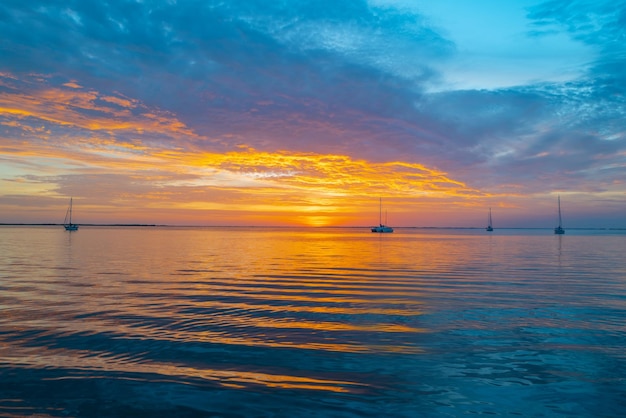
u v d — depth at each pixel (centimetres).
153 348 971
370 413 659
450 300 1564
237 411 662
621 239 9219
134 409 666
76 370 827
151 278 2150
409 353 948
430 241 8100
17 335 1062
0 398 702
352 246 5891
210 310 1373
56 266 2728
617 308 1419
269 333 1106
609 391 744
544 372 833
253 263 3069
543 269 2686
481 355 934
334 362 888
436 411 668
